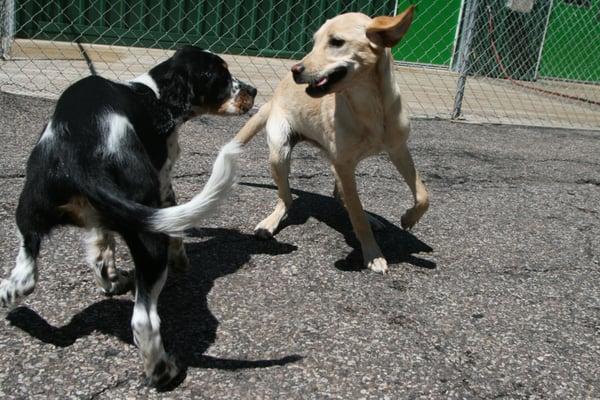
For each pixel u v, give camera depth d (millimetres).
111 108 1624
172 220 1388
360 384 1612
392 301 2020
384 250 2402
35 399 1478
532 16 7422
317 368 1656
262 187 2912
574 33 7883
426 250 2430
